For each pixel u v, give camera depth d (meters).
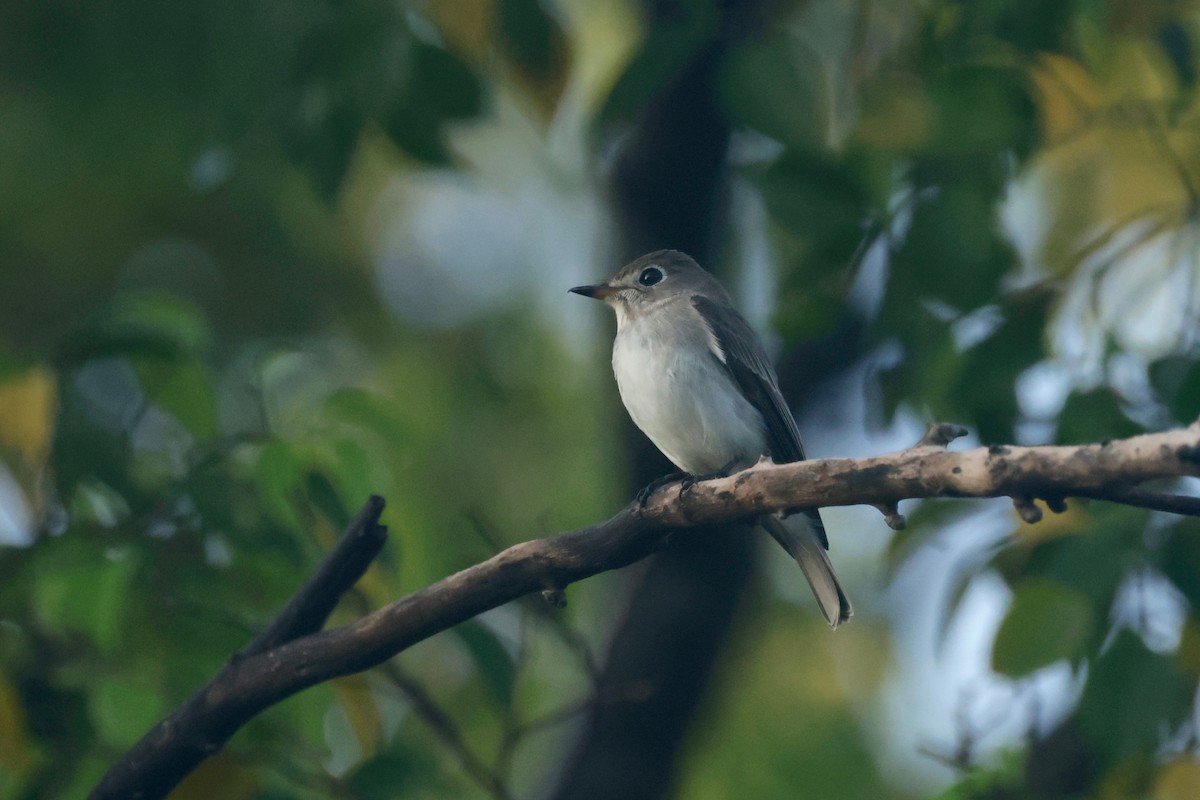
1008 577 8.58
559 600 7.02
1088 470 5.49
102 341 8.44
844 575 13.77
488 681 8.32
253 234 13.63
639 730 10.58
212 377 8.65
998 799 8.70
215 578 8.30
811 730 13.00
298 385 9.21
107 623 7.82
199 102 12.04
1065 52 9.85
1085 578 7.73
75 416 8.31
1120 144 11.61
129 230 13.39
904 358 9.65
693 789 12.48
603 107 9.16
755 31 10.70
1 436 8.44
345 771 8.95
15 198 12.75
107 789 7.25
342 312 13.90
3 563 8.27
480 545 11.52
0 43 12.04
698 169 11.64
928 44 9.61
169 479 8.54
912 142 9.42
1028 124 9.09
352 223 14.04
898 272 9.29
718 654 10.73
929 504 9.16
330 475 8.46
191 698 7.24
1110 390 8.52
